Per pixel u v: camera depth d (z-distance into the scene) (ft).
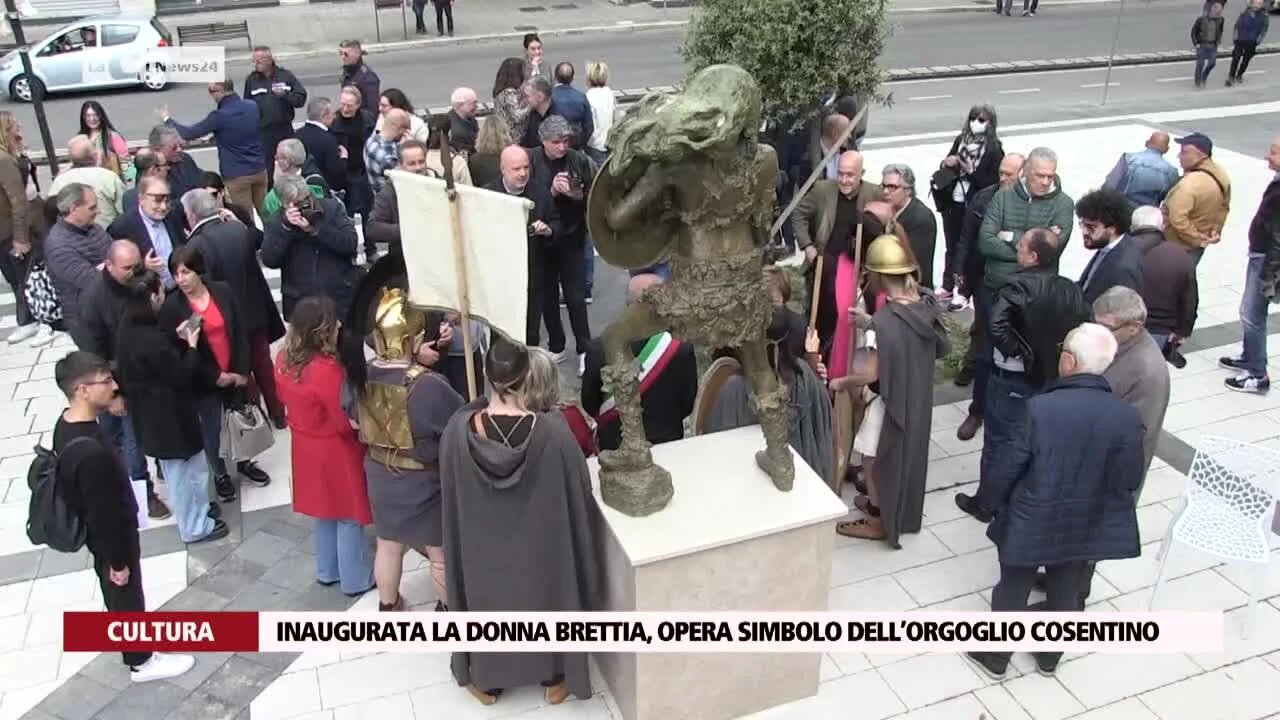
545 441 13.89
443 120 26.53
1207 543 16.65
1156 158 28.55
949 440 23.30
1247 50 61.05
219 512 20.62
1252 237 24.43
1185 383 25.63
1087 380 15.02
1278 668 16.40
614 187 12.98
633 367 14.29
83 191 22.47
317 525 18.33
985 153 29.14
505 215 13.34
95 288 19.39
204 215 21.91
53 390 26.22
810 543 14.88
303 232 22.31
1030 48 72.23
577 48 72.08
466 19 81.87
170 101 59.31
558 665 15.52
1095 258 21.42
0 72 59.06
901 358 17.95
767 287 13.92
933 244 24.04
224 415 21.90
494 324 14.23
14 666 16.90
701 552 14.16
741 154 12.79
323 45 73.20
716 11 30.81
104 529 15.10
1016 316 18.54
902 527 19.71
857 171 21.61
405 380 15.72
